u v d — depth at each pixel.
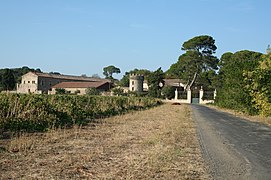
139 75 108.62
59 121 20.17
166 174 9.55
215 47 93.44
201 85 94.56
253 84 31.03
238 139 17.41
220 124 26.03
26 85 100.88
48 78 105.44
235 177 9.51
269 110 28.97
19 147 12.28
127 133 18.25
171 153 12.52
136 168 10.06
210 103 77.62
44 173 9.18
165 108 50.56
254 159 12.12
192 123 25.80
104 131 18.72
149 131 19.47
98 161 10.91
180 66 94.81
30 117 18.36
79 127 19.73
